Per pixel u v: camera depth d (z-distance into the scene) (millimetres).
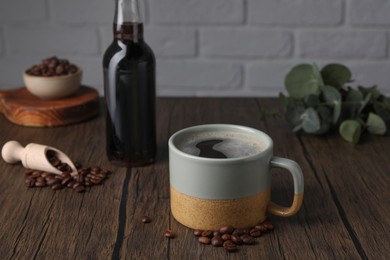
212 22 1522
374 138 951
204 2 1508
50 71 1034
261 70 1553
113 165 869
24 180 832
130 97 837
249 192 690
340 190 799
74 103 1016
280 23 1517
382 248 681
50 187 811
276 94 1572
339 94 942
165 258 668
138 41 837
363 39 1522
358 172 846
